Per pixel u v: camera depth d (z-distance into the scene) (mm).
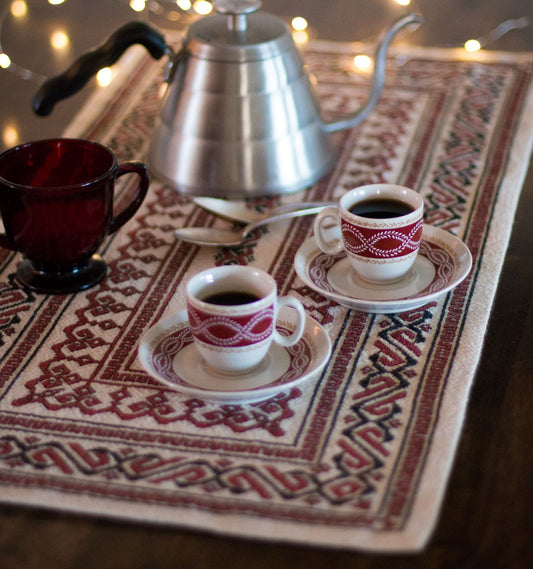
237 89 1322
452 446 1044
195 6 1838
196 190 1356
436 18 1853
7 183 1156
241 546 981
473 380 1106
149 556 977
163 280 1233
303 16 1873
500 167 1402
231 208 1322
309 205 1307
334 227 1242
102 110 1551
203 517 995
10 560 977
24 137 1516
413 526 987
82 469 1031
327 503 1004
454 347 1135
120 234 1304
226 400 1062
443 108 1546
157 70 1660
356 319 1171
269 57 1326
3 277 1236
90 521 998
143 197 1247
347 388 1098
